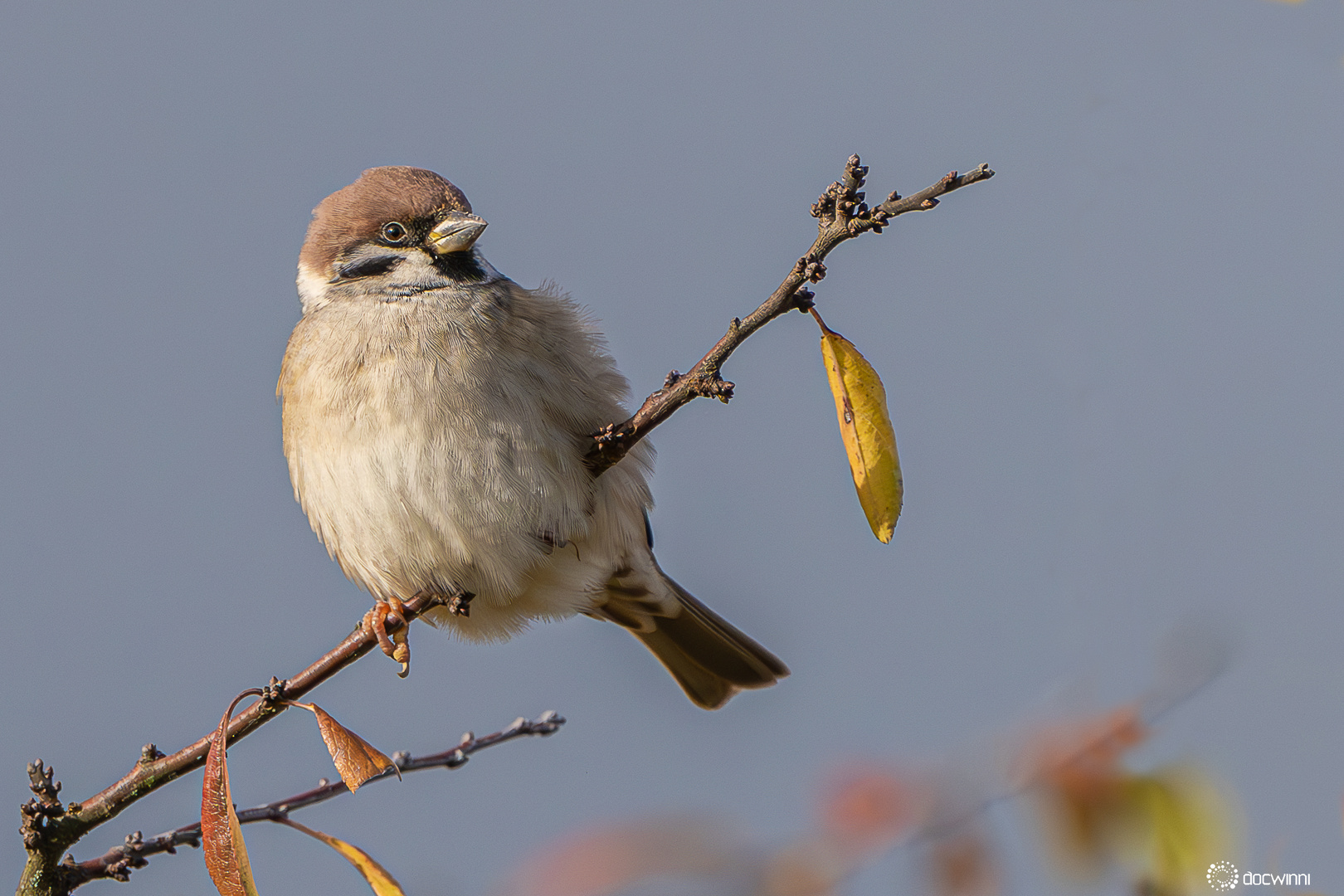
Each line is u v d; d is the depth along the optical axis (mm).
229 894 6164
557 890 5805
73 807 6988
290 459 9102
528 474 8469
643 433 7711
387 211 9156
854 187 6113
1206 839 6141
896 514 6234
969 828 6453
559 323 9102
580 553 9117
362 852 7121
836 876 6285
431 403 8406
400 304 8750
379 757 6543
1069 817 6277
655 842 6121
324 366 8664
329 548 9195
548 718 8711
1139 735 6508
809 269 6293
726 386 7129
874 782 6613
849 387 6332
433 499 8391
